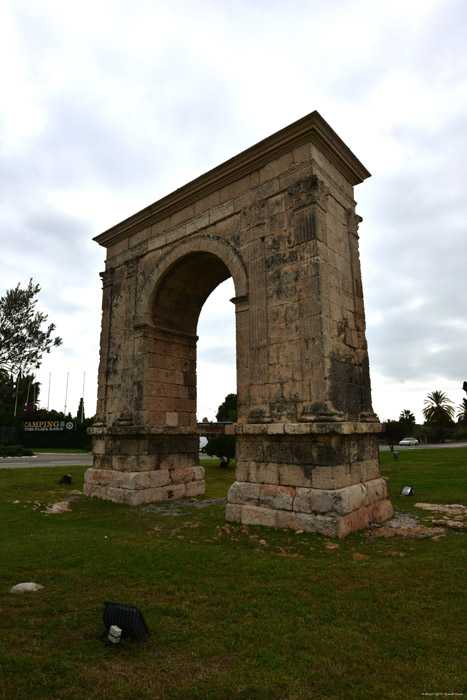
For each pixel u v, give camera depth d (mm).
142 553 8477
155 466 16312
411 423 97125
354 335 13484
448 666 4547
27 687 4152
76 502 15719
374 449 13086
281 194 13367
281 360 12398
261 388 12695
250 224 13922
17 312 44656
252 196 14180
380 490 12680
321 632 5266
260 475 12133
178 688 4133
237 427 12562
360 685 4230
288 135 13141
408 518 12617
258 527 11469
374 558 8578
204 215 15719
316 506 10773
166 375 17547
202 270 17500
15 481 19688
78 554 8305
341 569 7641
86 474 17688
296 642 5008
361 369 13352
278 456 11812
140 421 16312
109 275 19531
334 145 13664
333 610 5898
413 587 6688
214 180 15164
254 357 13016
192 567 7707
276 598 6293
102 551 8555
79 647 4883
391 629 5367
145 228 18234
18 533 10148
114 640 4875
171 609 5828
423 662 4629
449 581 6887
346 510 10617
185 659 4648
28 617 5609
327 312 12102
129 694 4043
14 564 7660
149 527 11898
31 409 62469
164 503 15641
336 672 4422
